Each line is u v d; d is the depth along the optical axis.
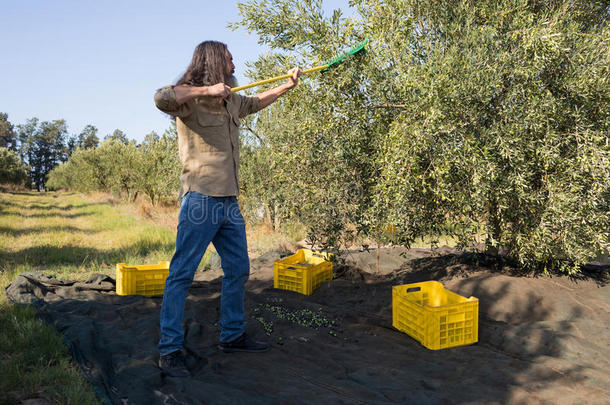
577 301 3.55
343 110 3.58
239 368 2.52
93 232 11.09
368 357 2.78
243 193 9.20
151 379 2.27
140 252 7.85
